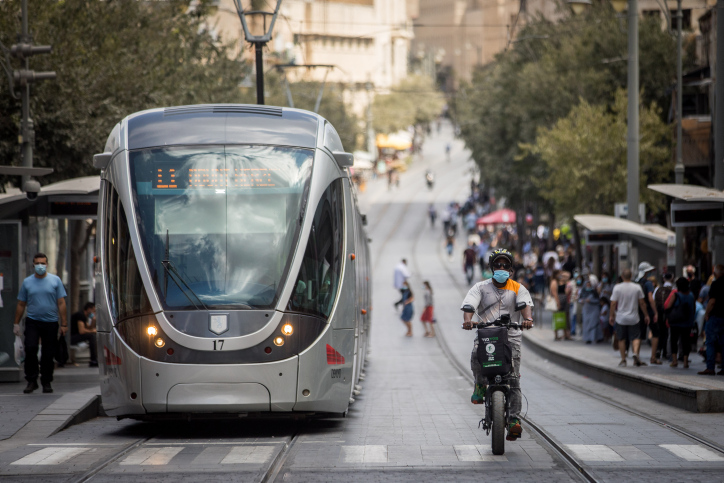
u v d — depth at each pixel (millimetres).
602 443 18469
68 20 38688
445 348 53500
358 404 27500
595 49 62188
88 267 42750
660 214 63406
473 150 91250
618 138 54812
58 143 37906
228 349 19328
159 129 21172
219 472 15477
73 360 32781
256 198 20344
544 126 61469
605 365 35312
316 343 19938
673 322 32938
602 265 62906
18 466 16141
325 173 21062
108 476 15227
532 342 54312
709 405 24047
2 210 27234
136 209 20250
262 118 21547
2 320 27703
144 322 19562
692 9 76750
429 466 16078
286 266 19922
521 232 106000
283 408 19578
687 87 59344
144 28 43500
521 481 14797
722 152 32188
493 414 17203
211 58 52406
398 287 67688
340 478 15062
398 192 166250
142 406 19500
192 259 19828
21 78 31375
